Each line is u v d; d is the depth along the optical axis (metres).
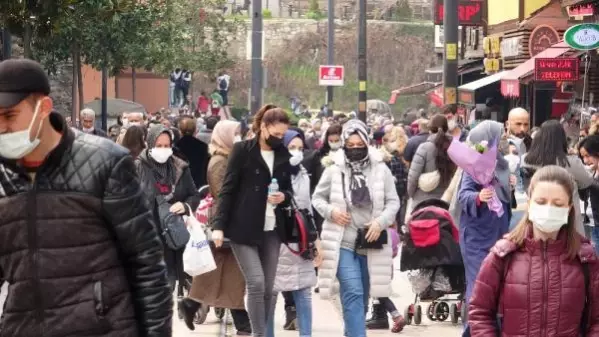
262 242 13.41
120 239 7.04
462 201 13.83
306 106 105.12
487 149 13.74
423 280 16.86
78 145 6.98
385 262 13.85
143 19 41.72
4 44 23.20
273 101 113.38
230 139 15.94
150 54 51.12
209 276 15.95
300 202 13.85
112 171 6.97
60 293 6.91
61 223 6.91
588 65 33.53
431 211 16.58
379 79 113.06
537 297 8.38
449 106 19.89
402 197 27.39
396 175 27.22
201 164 19.80
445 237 16.44
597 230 15.67
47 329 6.91
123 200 6.98
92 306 6.94
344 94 114.69
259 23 40.31
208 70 74.00
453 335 16.42
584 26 28.09
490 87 48.88
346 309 13.75
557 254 8.41
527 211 8.48
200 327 17.27
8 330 7.00
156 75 82.44
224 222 13.36
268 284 13.53
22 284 6.93
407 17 117.56
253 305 13.38
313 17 120.06
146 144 15.88
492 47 52.41
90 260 6.96
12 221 6.93
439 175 17.92
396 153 27.33
